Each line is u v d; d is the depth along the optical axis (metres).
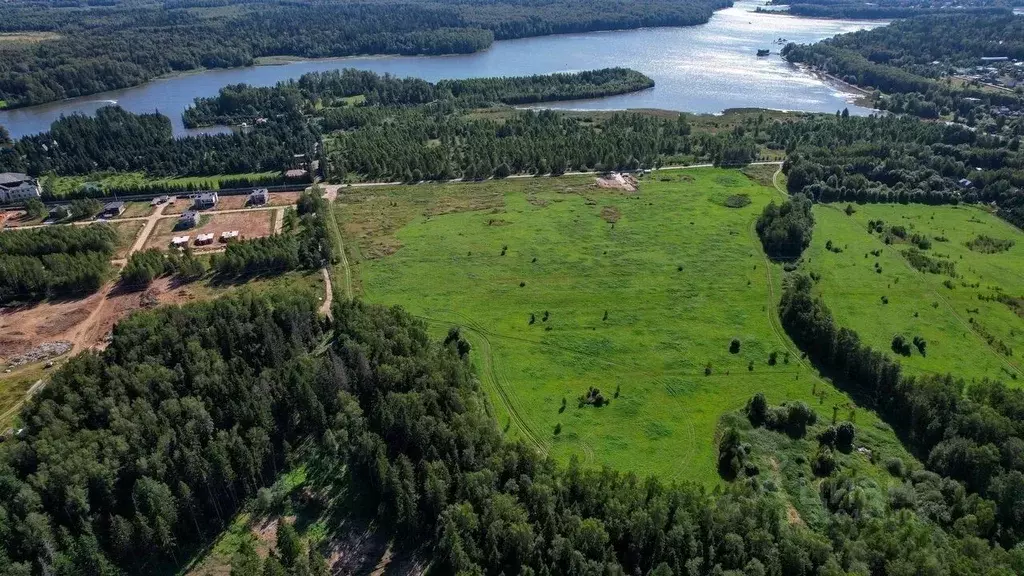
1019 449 91.00
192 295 144.75
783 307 136.00
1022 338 129.25
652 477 85.81
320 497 91.94
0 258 148.00
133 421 93.62
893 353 123.94
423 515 84.69
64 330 132.88
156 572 81.38
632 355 123.38
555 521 78.94
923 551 73.19
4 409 108.69
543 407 109.50
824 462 96.31
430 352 111.94
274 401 101.31
